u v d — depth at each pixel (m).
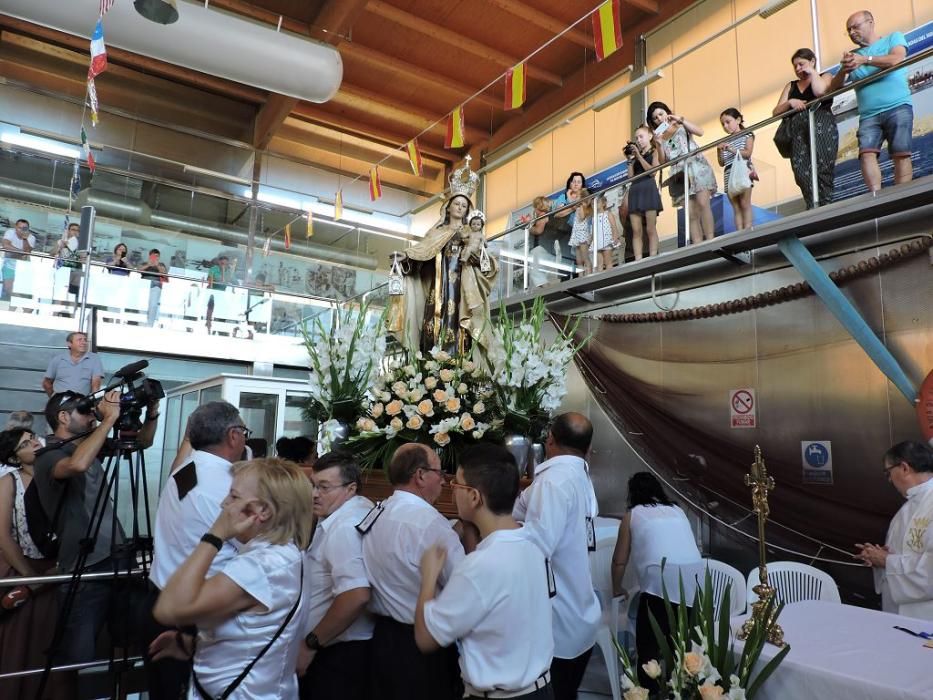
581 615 2.62
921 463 3.25
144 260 10.23
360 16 10.99
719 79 9.41
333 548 2.49
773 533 5.34
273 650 1.85
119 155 12.34
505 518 2.05
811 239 5.38
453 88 12.47
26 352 7.86
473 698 1.89
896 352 4.80
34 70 12.20
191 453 2.68
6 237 9.64
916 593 3.02
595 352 7.10
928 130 4.59
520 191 12.97
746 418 5.69
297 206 14.11
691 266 6.32
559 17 10.69
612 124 11.05
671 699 2.17
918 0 7.23
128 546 2.63
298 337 9.95
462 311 4.43
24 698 2.88
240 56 6.29
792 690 2.14
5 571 3.27
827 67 8.04
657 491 3.75
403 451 2.65
